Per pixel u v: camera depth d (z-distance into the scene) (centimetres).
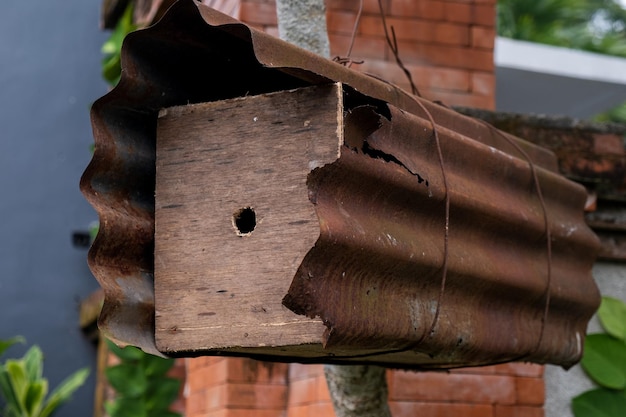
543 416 641
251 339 410
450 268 438
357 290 398
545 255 513
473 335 455
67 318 1184
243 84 463
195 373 762
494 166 488
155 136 458
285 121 416
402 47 771
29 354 1073
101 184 440
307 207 405
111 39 958
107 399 1088
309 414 652
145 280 442
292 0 536
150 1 916
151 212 453
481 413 627
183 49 441
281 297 405
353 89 407
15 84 1229
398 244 411
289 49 400
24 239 1192
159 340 434
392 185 413
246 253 418
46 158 1219
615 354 657
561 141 654
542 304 504
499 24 1895
